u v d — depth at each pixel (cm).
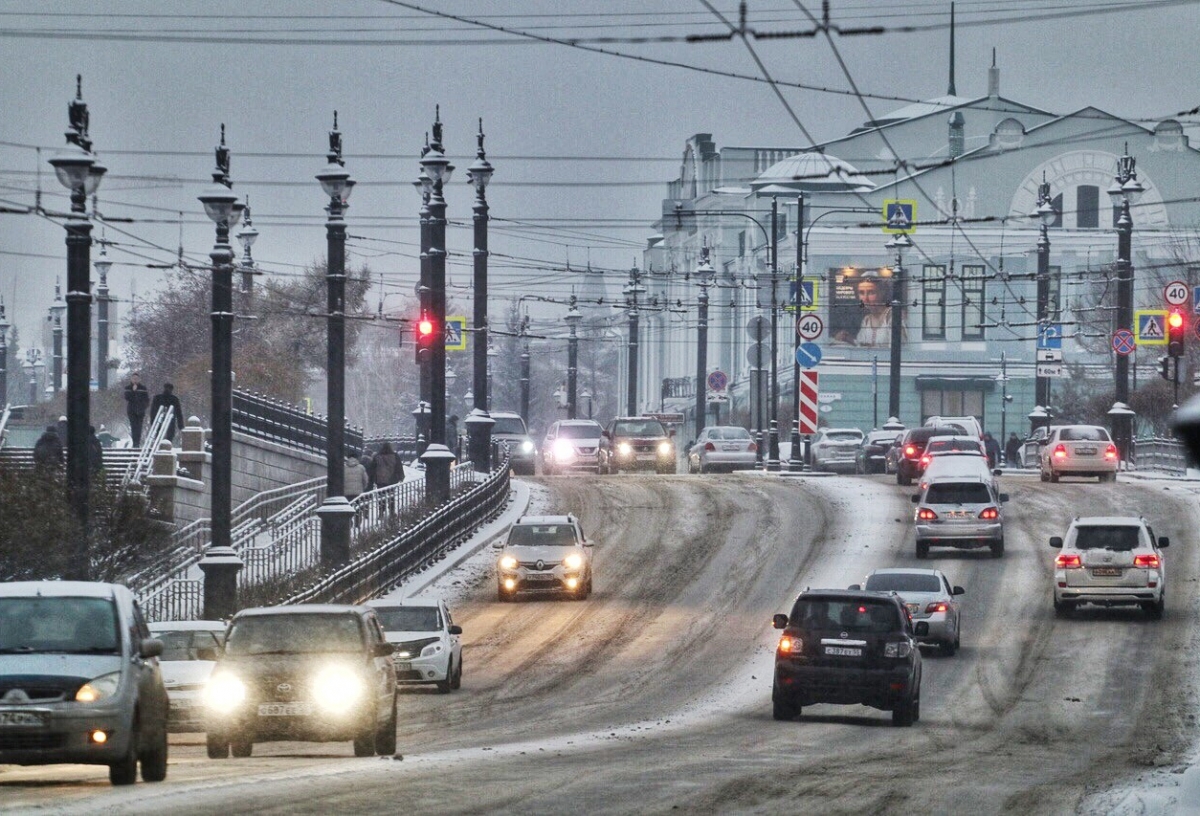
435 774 6159
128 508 11919
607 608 13900
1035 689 10344
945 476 15975
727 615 13475
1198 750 7988
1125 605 13075
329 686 7119
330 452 12662
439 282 15950
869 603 8919
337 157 11994
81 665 5709
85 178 9031
